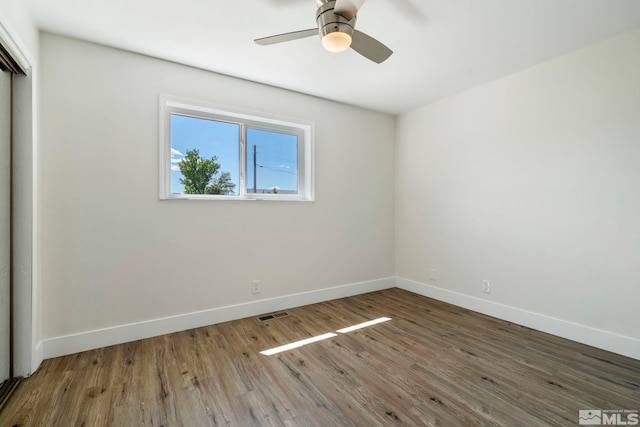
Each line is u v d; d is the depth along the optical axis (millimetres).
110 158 2186
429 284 3430
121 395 1609
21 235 1737
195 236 2523
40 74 1952
